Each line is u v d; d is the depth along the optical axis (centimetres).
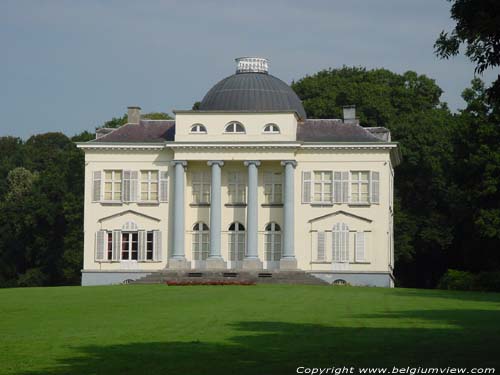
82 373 3553
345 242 9931
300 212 9994
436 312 5622
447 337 4338
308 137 10194
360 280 9888
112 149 10200
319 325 4919
